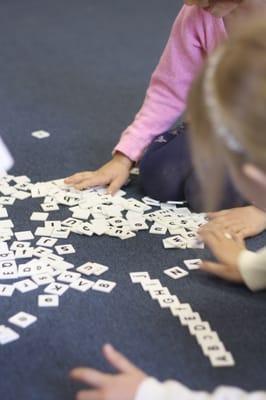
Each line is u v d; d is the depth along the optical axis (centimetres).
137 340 101
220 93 66
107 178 148
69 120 197
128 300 111
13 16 330
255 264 112
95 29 311
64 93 223
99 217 137
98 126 194
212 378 94
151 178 145
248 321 107
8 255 121
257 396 75
